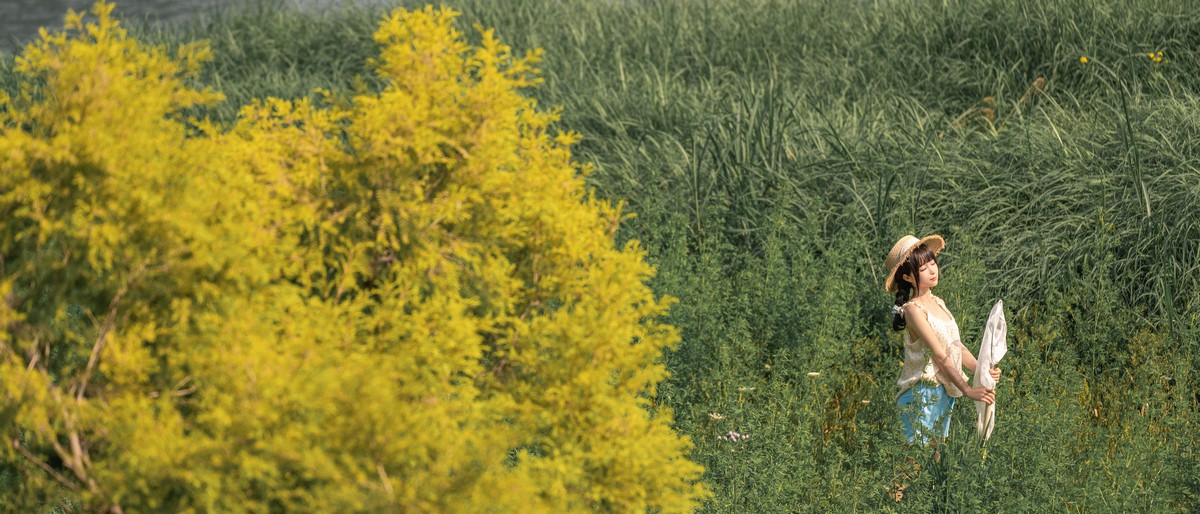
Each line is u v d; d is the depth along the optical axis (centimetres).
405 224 304
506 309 333
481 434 277
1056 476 464
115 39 278
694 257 645
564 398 309
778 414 508
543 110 923
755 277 625
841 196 731
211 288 266
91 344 271
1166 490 466
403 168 309
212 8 1512
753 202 733
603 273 329
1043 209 687
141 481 247
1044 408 500
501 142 315
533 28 1184
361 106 315
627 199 749
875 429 523
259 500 263
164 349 267
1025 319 593
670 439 319
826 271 625
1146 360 545
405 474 257
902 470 485
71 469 276
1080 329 580
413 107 307
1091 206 671
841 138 797
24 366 278
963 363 532
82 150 258
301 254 304
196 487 247
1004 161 742
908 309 510
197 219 262
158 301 276
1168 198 646
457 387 297
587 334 312
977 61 948
